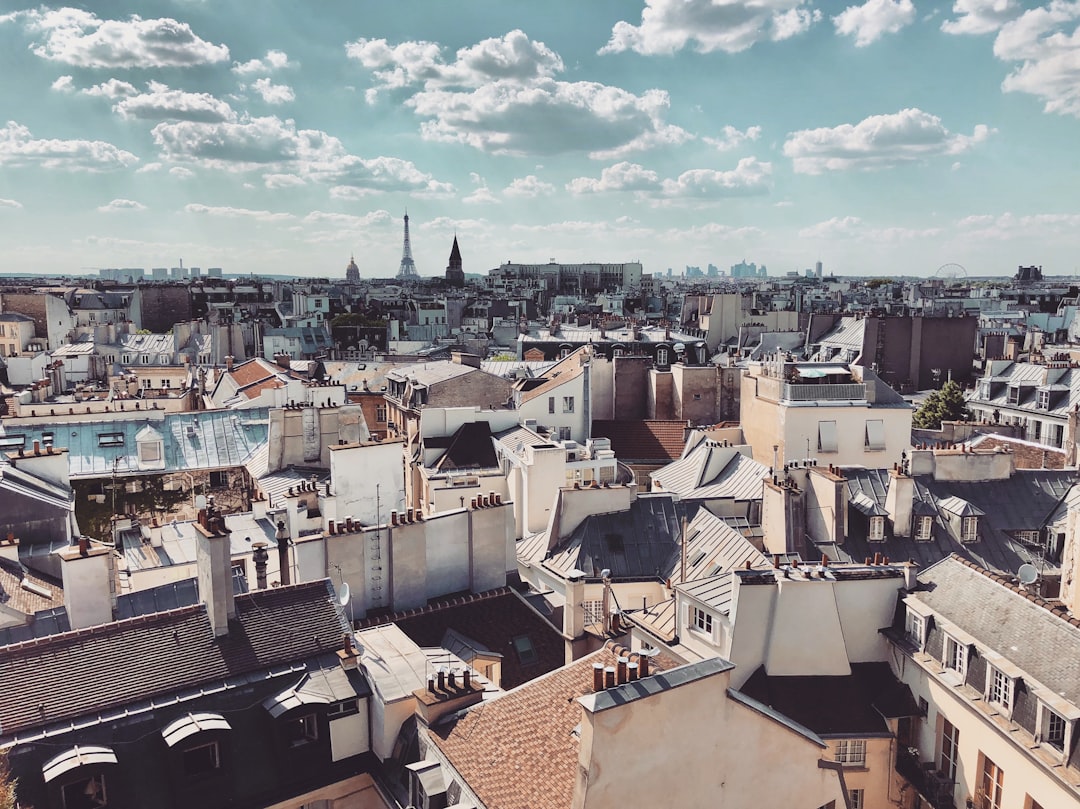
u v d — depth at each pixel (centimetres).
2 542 4672
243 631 3288
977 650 3503
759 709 2858
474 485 7188
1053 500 6134
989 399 13150
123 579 4822
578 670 3181
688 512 6106
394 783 3094
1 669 2889
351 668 3306
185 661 3128
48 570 4772
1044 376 12456
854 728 3828
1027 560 5734
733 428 9488
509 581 5044
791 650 3956
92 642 3070
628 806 2592
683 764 2689
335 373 14350
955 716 3581
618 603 5312
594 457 7500
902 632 4028
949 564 4141
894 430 8481
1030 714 3188
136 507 7119
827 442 8375
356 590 4409
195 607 3306
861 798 3838
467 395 10106
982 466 6231
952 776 3603
